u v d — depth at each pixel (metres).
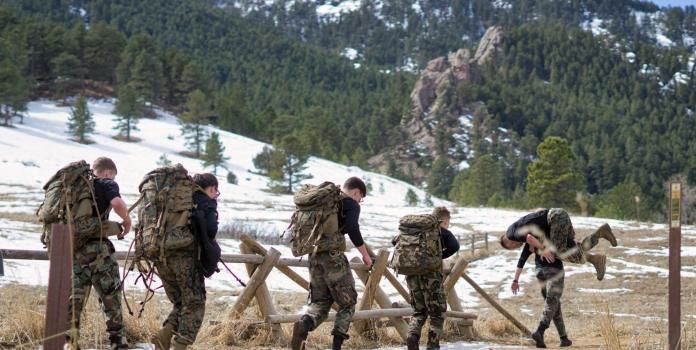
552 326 15.13
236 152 152.38
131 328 9.05
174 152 142.75
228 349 9.03
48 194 6.96
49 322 4.98
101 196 7.01
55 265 5.01
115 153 128.88
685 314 16.22
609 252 33.25
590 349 10.09
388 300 11.15
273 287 20.19
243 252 10.05
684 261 29.59
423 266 8.86
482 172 147.75
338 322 7.97
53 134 137.75
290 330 10.18
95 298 9.41
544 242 10.64
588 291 23.52
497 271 29.17
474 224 53.50
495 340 11.82
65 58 195.38
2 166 90.44
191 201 7.12
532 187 100.62
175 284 7.30
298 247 7.87
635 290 23.75
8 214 42.59
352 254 31.88
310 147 177.88
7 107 142.75
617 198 90.44
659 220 59.03
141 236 6.98
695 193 43.16
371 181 151.25
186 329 7.17
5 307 10.38
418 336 9.07
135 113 153.00
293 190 123.81
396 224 52.00
